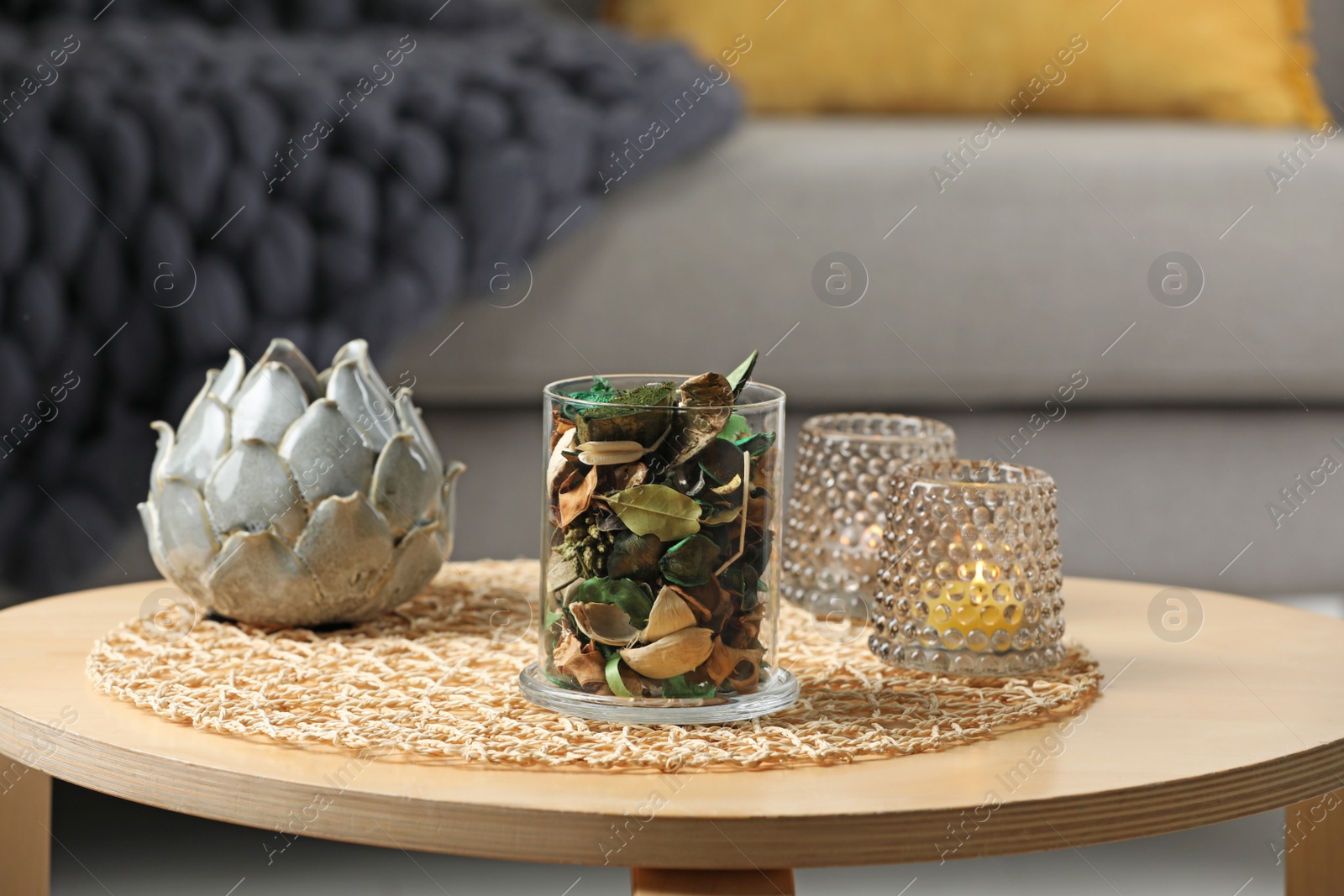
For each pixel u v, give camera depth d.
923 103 1.96
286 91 1.52
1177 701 0.73
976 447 1.73
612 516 0.64
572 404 0.65
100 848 1.29
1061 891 1.26
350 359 0.83
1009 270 1.69
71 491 1.45
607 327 1.65
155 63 1.52
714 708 0.66
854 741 0.64
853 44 1.95
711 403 0.65
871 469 0.90
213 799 0.60
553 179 1.56
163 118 1.46
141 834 1.33
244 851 1.30
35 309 1.42
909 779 0.60
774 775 0.60
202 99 1.49
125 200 1.44
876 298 1.68
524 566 1.05
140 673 0.74
